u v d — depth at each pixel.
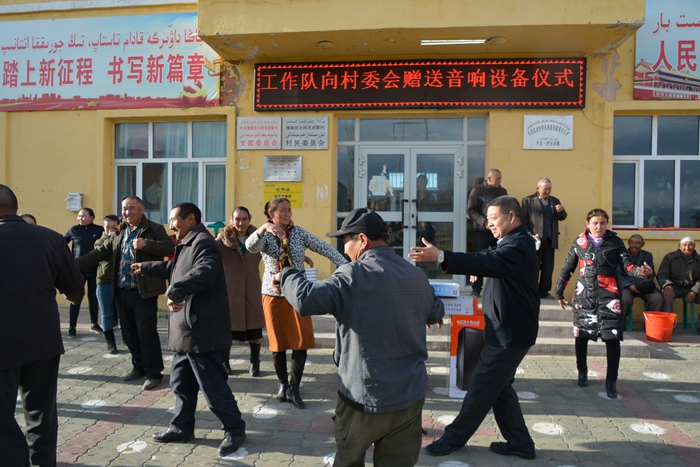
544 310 6.35
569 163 7.02
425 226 7.60
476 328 4.61
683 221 7.27
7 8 8.04
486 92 7.07
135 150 8.13
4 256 2.82
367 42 6.74
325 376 5.19
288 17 6.43
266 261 4.34
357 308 2.34
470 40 6.60
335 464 2.41
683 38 6.95
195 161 7.97
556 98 6.97
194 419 3.72
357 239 2.57
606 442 3.73
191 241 3.57
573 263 4.88
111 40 7.85
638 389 4.82
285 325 4.32
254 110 7.52
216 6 6.53
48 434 2.98
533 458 3.48
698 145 7.23
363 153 7.65
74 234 6.74
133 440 3.70
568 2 6.04
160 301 7.76
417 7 6.22
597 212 4.68
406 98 7.19
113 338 5.91
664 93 6.96
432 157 7.57
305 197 7.44
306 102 7.37
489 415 4.27
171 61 7.71
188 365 3.67
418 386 2.38
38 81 8.05
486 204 6.64
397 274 2.42
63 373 5.21
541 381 5.05
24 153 8.10
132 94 7.82
